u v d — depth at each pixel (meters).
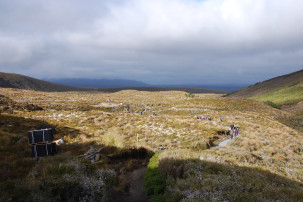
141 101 83.62
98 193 7.18
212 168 10.48
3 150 11.12
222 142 21.41
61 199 6.45
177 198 6.93
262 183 8.70
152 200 7.48
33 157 10.96
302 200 7.30
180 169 9.52
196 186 7.56
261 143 21.28
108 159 12.75
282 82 190.75
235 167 11.17
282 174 12.51
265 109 66.44
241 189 7.46
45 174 7.75
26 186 6.16
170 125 26.89
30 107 34.66
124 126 25.38
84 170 8.80
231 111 56.75
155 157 13.41
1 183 6.14
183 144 17.67
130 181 9.59
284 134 30.33
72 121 26.09
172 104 73.50
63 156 10.78
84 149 14.29
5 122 19.53
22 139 13.82
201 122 31.59
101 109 52.56
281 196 7.21
